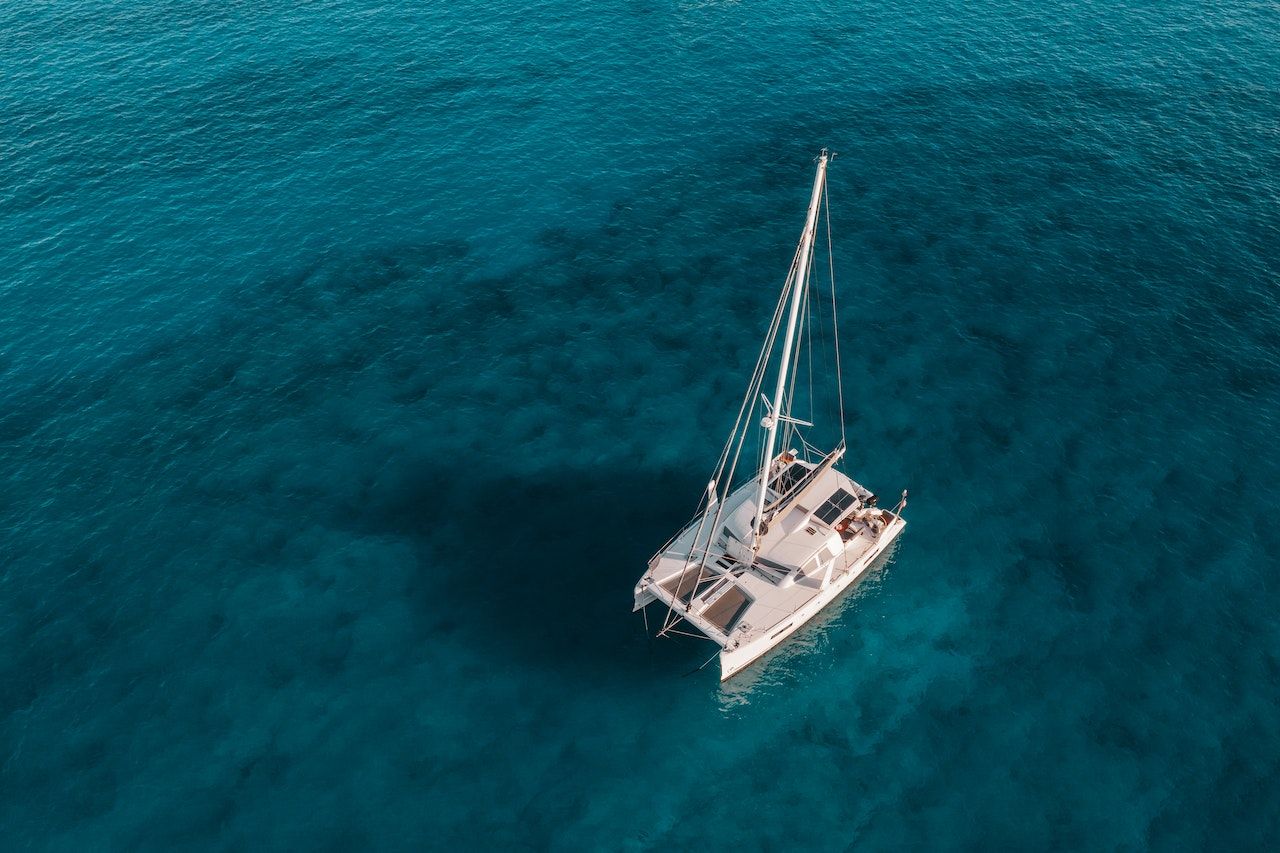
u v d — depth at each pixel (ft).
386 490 232.94
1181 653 197.16
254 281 292.40
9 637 200.75
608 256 303.89
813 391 258.16
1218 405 250.98
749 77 386.93
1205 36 408.87
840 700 191.42
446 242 308.19
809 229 165.17
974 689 192.65
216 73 383.24
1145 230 308.19
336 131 353.72
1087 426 246.68
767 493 212.02
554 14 428.15
